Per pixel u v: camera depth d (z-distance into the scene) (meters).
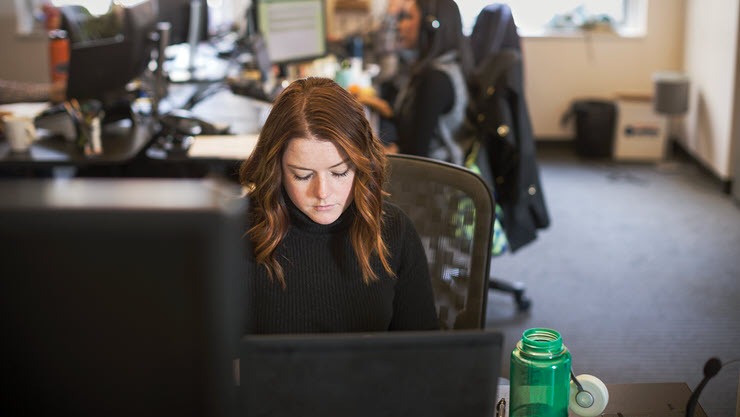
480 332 0.74
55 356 0.55
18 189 0.52
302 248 1.35
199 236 0.51
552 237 4.37
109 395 0.56
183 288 0.53
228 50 5.17
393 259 1.42
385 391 0.75
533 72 6.37
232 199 0.53
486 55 3.65
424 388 0.75
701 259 4.01
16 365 0.55
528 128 3.08
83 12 5.56
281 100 1.27
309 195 1.27
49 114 3.17
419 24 3.48
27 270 0.52
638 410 1.24
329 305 1.37
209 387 0.55
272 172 1.28
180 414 0.56
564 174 5.68
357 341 0.73
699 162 5.71
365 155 1.28
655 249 4.16
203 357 0.55
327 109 1.24
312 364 0.74
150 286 0.53
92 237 0.51
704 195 5.12
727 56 5.12
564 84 6.38
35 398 0.56
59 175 3.17
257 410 0.75
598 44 6.29
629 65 6.31
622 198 5.08
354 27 5.98
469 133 3.08
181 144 3.06
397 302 1.45
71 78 3.01
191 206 0.51
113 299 0.53
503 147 3.10
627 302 3.53
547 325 3.33
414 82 3.13
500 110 3.01
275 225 1.32
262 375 0.74
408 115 3.06
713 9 5.41
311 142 1.23
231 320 0.53
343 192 1.28
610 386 1.30
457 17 3.25
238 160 2.64
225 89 4.15
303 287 1.36
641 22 6.28
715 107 5.36
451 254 1.57
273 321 1.36
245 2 6.48
